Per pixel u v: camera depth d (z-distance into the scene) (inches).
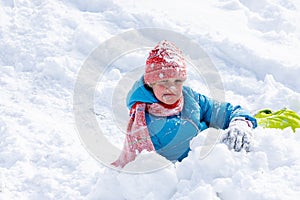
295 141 138.8
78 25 277.0
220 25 290.2
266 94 240.7
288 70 255.0
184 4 309.0
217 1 324.2
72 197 153.3
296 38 290.2
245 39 279.0
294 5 321.4
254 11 319.9
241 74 258.1
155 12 289.7
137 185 128.6
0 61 256.4
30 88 238.1
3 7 287.1
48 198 156.7
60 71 245.4
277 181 122.4
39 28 274.4
